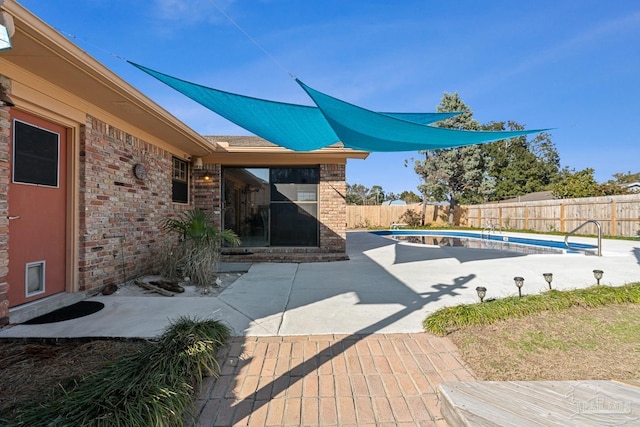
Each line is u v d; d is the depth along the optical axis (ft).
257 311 14.62
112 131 18.79
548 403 7.16
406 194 168.55
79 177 16.57
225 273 23.63
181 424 7.02
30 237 14.28
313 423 7.31
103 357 10.05
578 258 30.30
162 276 21.18
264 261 28.86
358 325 12.94
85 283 16.63
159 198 24.06
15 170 13.56
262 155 29.86
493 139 19.79
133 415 6.44
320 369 9.59
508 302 14.05
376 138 19.80
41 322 12.91
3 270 12.37
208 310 14.69
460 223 86.33
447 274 23.07
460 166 87.45
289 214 31.68
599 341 11.17
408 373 9.34
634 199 48.39
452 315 12.83
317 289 18.74
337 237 30.86
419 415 7.57
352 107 14.79
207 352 9.37
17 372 9.13
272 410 7.75
